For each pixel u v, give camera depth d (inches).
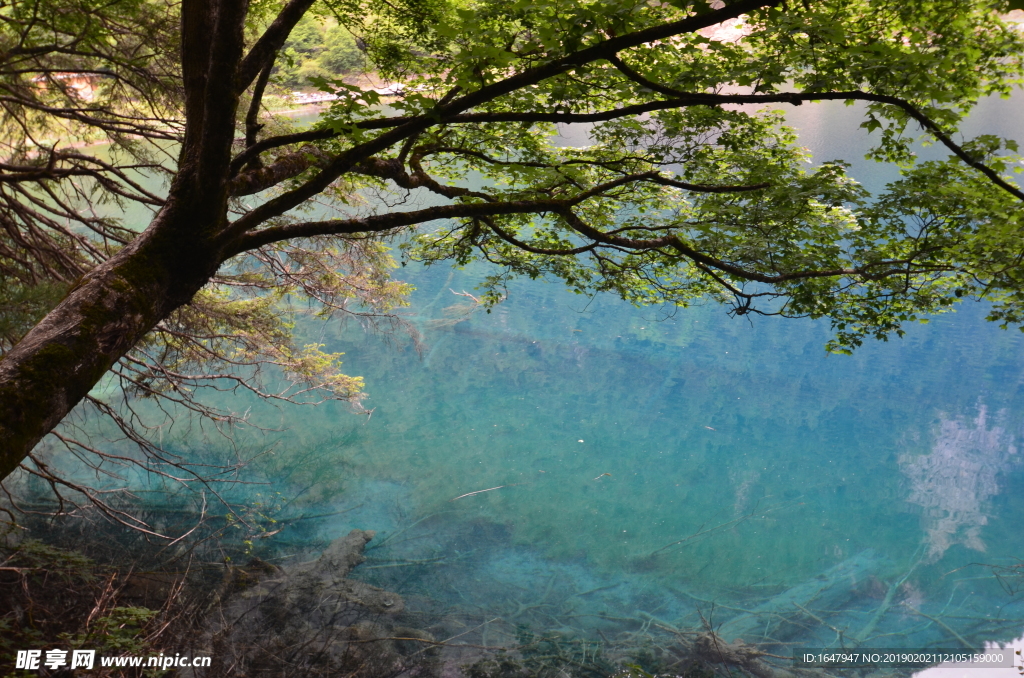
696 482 523.2
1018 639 346.0
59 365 120.3
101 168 298.5
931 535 451.5
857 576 406.9
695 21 130.6
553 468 540.7
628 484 517.0
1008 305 230.7
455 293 820.0
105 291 133.3
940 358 735.7
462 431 598.2
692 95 144.5
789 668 323.0
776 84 202.2
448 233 305.1
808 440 591.5
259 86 199.5
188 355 405.4
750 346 778.8
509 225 301.4
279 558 399.5
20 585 291.1
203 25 158.2
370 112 184.5
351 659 304.8
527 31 205.6
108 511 340.2
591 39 146.3
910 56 181.0
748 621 363.3
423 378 702.5
